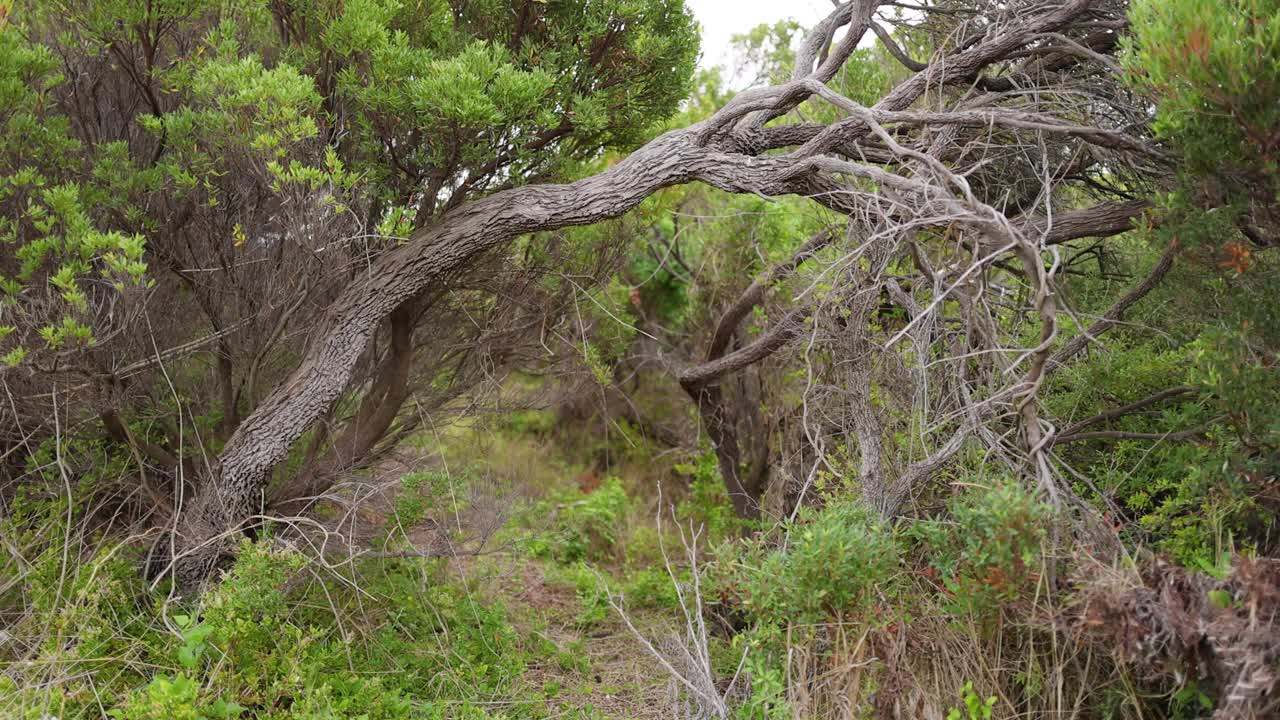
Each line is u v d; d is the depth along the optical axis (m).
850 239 3.58
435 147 3.50
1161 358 3.40
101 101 3.82
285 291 3.79
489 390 4.71
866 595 2.80
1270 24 2.35
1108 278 3.97
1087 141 3.22
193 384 4.15
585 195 3.51
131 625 3.37
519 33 3.81
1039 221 3.56
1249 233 2.86
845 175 3.73
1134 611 2.44
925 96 3.73
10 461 3.91
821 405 4.10
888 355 3.64
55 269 3.38
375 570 4.11
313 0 3.46
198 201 3.67
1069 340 3.71
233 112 3.20
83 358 3.27
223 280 3.88
